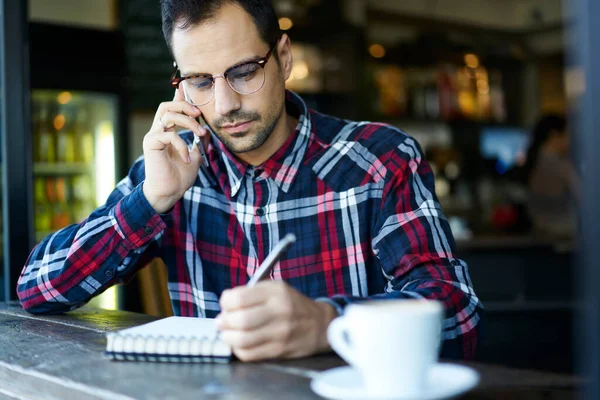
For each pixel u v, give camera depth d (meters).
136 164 1.75
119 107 4.06
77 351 1.18
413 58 5.19
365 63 5.00
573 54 0.71
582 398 0.73
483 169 5.49
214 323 1.20
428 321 0.80
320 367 1.00
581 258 0.72
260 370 0.99
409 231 1.45
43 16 3.96
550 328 4.16
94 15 4.16
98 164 4.16
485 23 5.57
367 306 0.83
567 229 4.49
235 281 1.64
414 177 1.55
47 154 4.07
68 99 4.02
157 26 4.34
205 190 1.67
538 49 5.73
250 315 1.01
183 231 1.69
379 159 1.58
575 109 0.72
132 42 4.29
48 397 1.03
